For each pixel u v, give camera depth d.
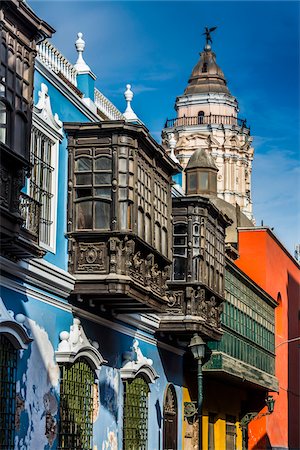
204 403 34.41
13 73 18.94
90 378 24.36
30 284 21.19
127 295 23.36
